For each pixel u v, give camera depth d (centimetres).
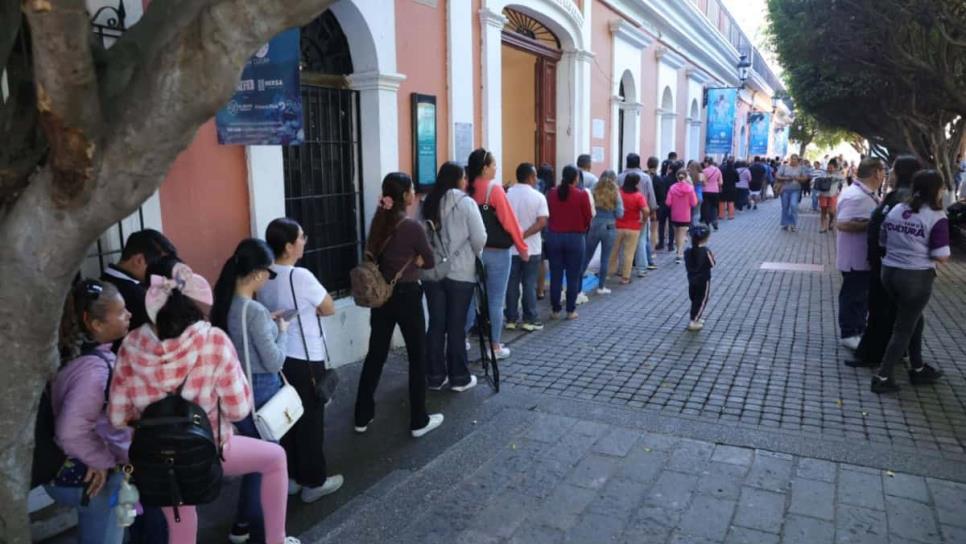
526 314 718
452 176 514
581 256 758
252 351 315
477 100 788
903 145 1811
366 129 614
